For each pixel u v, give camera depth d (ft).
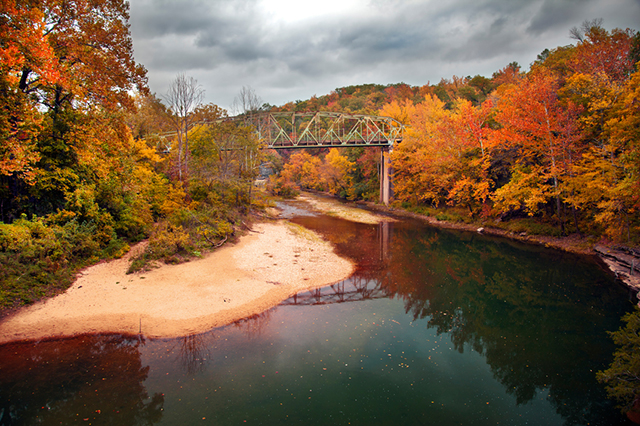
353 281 59.57
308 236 97.71
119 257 58.34
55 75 37.81
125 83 54.39
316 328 41.24
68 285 45.27
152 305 43.34
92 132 52.85
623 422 27.02
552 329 43.65
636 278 59.77
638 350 30.96
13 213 49.39
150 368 31.42
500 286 60.08
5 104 37.19
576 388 31.50
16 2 36.35
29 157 40.11
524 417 27.25
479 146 116.06
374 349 37.09
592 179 75.25
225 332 38.96
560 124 83.66
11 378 28.84
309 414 26.30
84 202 55.11
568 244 86.12
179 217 77.10
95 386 28.50
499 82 208.95
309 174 273.95
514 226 103.40
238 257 68.74
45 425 23.91
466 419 26.58
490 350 38.11
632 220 71.67
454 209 137.59
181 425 24.48
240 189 111.65
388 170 184.14
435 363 34.91
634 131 63.72
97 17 51.21
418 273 66.28
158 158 85.15
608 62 83.41
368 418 26.13
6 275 39.73
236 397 28.04
